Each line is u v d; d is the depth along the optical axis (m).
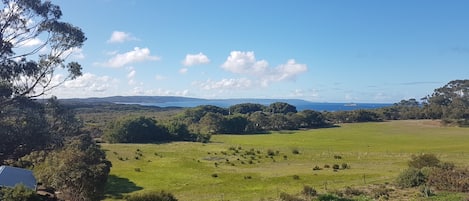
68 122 47.47
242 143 124.62
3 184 40.88
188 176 67.81
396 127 165.25
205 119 164.75
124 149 106.81
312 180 60.22
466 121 160.38
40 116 42.06
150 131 134.00
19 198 31.94
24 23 37.66
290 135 148.62
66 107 47.91
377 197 43.62
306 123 181.50
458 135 131.62
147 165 80.12
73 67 41.66
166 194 39.69
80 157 51.25
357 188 49.16
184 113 196.75
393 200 41.75
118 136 127.38
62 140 46.72
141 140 132.12
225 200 47.88
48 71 40.44
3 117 39.75
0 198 31.52
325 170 70.50
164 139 136.88
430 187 47.16
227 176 66.94
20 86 39.00
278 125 175.12
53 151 50.75
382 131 153.38
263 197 48.16
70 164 47.94
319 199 42.94
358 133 149.50
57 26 38.94
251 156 93.75
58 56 40.84
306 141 127.69
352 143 119.50
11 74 36.91
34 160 55.31
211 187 57.94
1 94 36.91
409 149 99.75
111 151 101.62
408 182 49.47
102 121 163.12
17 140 39.41
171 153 99.19
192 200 48.66
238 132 162.50
